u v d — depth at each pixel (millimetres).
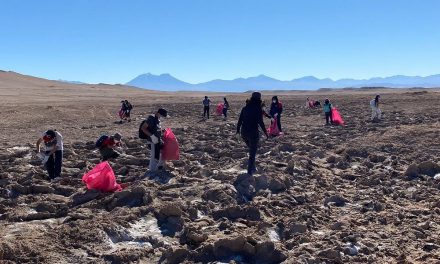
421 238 8406
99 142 13766
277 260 7273
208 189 10961
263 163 14281
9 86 121125
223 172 12680
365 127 25703
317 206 10250
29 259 7195
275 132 22594
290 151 17812
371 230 8812
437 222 9320
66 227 8445
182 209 9453
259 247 7398
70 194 11492
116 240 8125
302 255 7277
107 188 11141
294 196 10914
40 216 9508
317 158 16422
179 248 7375
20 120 33125
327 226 9031
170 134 13477
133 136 23281
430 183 12461
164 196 10672
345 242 8047
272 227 8742
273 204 10266
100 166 11398
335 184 12680
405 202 10875
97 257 7402
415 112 35188
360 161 16000
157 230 8703
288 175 12680
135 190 10328
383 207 10297
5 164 15234
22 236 8148
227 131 25062
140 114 41938
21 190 11508
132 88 167000
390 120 29422
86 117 37750
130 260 7320
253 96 12469
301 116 36344
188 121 34000
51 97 78438
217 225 8750
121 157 15305
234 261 7152
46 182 12406
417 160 15719
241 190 11203
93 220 8789
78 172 13406
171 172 13031
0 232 8477
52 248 7609
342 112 39219
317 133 23719
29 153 17516
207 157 15812
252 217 9297
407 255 7566
